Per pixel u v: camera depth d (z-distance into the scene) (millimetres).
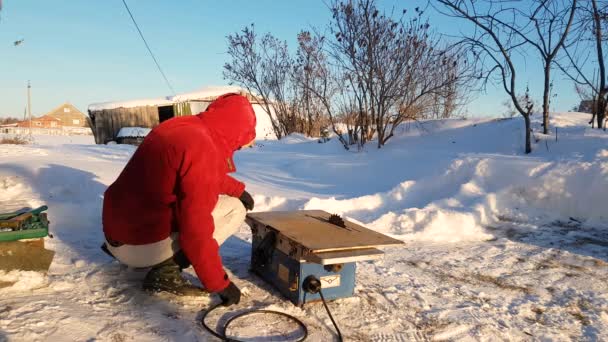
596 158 5090
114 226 2293
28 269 2455
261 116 19453
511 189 5102
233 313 2332
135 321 2158
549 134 6688
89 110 19688
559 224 4586
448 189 5371
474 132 7836
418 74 8562
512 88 6441
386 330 2268
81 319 2111
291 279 2480
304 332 2182
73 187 5066
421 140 8227
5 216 2496
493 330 2330
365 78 8531
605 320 2502
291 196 5305
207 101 19719
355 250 2305
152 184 2168
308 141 11000
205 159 2113
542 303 2711
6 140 12977
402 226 4359
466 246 3900
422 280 3016
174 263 2416
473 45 6887
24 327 1961
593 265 3426
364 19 8328
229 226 2545
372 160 7152
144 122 20062
